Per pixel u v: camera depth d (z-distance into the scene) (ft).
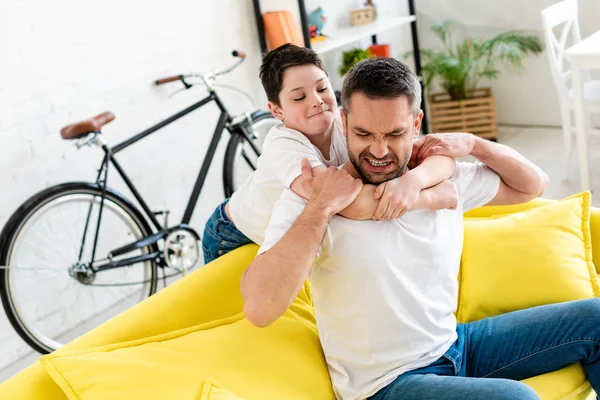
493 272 6.05
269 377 5.13
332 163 5.82
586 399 5.35
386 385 4.91
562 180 11.89
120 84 10.06
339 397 5.20
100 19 9.69
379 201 4.81
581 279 5.89
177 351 5.16
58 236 9.50
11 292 8.59
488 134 14.24
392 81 4.57
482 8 14.24
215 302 5.90
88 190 9.07
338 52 14.25
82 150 9.64
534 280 5.90
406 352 4.92
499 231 6.28
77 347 5.18
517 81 14.61
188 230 10.07
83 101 9.61
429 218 5.13
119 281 10.43
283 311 4.50
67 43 9.33
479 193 5.66
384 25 13.53
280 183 5.80
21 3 8.77
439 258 5.08
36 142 9.11
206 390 4.80
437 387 4.67
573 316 5.19
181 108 11.04
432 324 5.02
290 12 12.12
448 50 15.02
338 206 4.70
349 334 4.99
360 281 4.86
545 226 6.18
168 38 10.68
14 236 8.47
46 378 4.94
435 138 5.51
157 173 10.75
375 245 4.87
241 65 12.05
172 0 10.68
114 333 5.37
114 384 4.76
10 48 8.71
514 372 5.25
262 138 12.17
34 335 8.93
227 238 6.73
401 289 4.89
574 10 11.72
